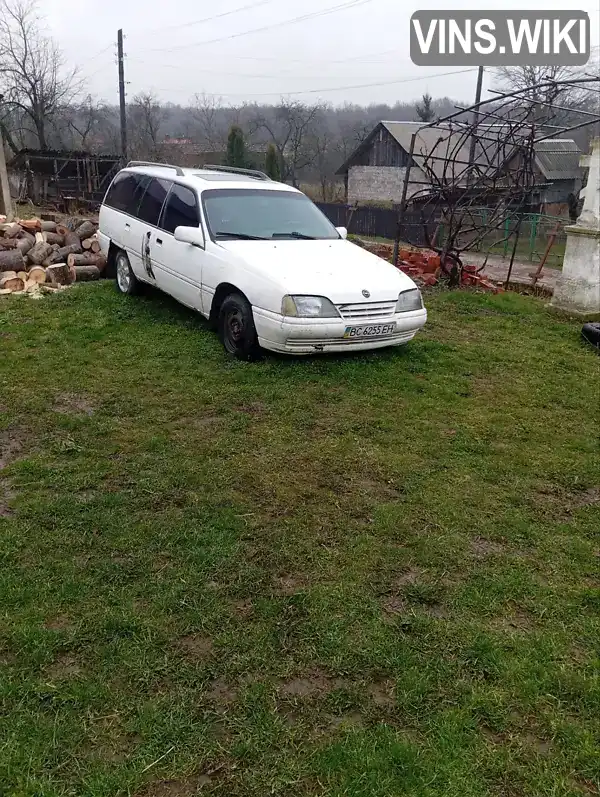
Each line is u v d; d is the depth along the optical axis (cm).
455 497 385
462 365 633
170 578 298
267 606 281
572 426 504
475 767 212
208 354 614
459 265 1130
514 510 375
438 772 209
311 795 201
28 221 1034
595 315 848
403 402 529
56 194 3186
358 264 625
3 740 214
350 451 438
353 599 289
